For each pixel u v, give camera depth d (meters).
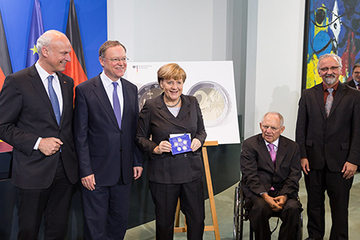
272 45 3.83
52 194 1.83
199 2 4.03
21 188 1.67
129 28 3.62
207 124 2.73
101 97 1.81
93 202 1.86
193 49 4.09
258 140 2.24
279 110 3.86
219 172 3.49
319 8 3.58
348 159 2.10
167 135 1.85
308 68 3.62
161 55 3.90
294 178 2.12
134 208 2.67
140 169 2.04
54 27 3.10
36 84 1.67
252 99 4.05
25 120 1.66
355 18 3.82
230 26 4.20
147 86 2.68
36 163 1.68
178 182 1.86
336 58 2.10
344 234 2.19
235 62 4.18
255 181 2.11
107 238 2.03
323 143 2.18
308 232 2.36
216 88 2.80
